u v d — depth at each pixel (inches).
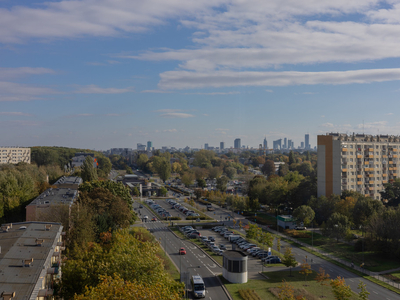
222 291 2687.0
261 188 6894.7
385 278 3127.5
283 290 2373.3
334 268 3412.9
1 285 1569.9
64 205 3326.8
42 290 1696.6
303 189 6151.6
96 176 7140.8
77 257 2224.4
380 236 3811.5
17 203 4402.1
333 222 4478.3
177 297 1640.0
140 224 5561.0
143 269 1948.8
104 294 1478.8
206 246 4156.0
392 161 6786.4
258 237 4067.4
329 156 6087.6
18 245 2084.2
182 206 7116.1
